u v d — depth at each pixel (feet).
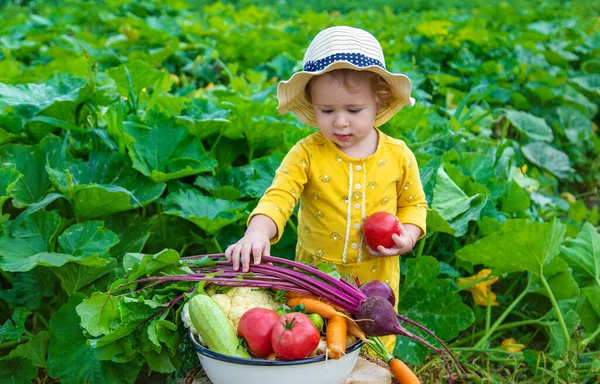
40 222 9.29
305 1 46.42
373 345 7.20
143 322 7.08
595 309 10.54
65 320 8.86
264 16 28.17
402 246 7.54
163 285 7.32
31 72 15.31
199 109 12.08
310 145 7.77
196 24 21.71
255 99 14.47
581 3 45.70
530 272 10.77
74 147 11.48
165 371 7.39
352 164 7.69
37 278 9.73
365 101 7.20
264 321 6.31
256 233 7.25
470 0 45.93
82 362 8.57
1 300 10.19
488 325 10.79
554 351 10.17
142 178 10.48
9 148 10.34
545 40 25.89
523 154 16.15
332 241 7.88
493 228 10.88
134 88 13.53
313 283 6.89
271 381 6.17
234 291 7.09
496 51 23.11
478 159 12.53
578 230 12.50
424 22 22.07
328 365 6.31
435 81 19.57
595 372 9.55
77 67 15.57
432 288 10.18
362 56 7.15
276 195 7.61
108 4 26.25
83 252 8.98
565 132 18.92
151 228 10.55
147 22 22.15
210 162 11.05
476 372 10.19
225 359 6.19
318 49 7.30
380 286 6.95
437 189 10.97
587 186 18.90
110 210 9.83
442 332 9.96
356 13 30.76
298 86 7.50
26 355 8.96
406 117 13.62
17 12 34.55
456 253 10.03
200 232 10.96
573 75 22.98
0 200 9.03
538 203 13.97
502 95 19.63
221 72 19.67
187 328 7.04
